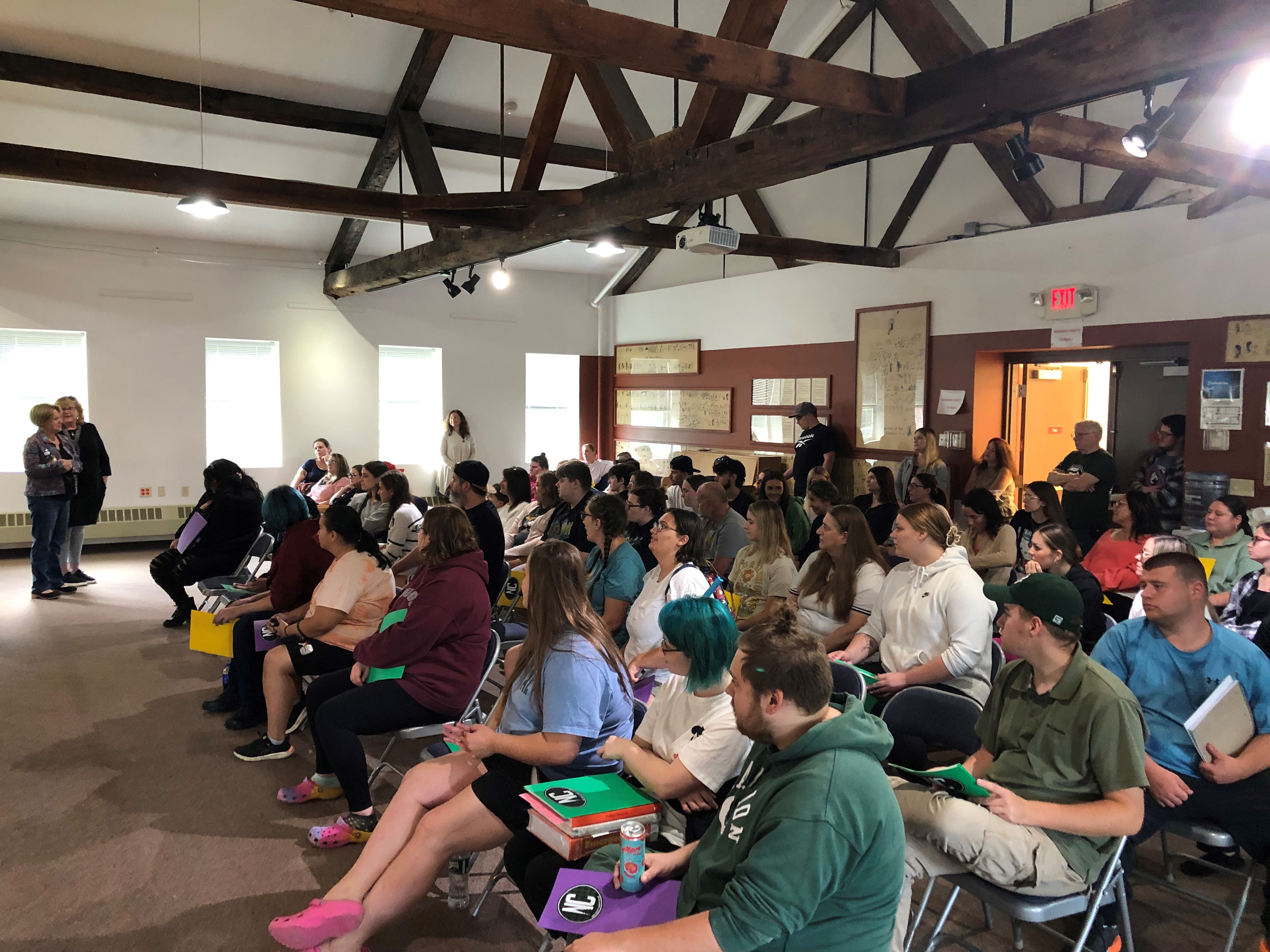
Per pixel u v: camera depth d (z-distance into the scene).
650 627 3.31
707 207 5.47
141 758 3.91
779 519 4.26
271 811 3.41
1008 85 3.18
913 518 3.28
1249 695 2.48
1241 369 5.45
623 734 2.54
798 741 1.64
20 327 8.71
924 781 2.29
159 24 6.54
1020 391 7.23
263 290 9.95
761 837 1.61
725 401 9.76
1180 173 4.67
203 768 3.81
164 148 7.64
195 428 9.65
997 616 4.07
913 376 7.58
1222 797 2.42
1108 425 6.59
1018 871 2.06
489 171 8.77
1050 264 6.52
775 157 4.14
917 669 3.10
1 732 4.20
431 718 3.12
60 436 7.18
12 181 7.93
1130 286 6.04
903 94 3.56
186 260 9.50
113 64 6.77
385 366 10.86
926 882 2.76
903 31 3.71
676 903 1.84
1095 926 2.40
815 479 5.86
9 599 7.00
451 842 2.34
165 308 9.41
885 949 1.60
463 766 2.55
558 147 8.35
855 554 3.76
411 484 11.06
